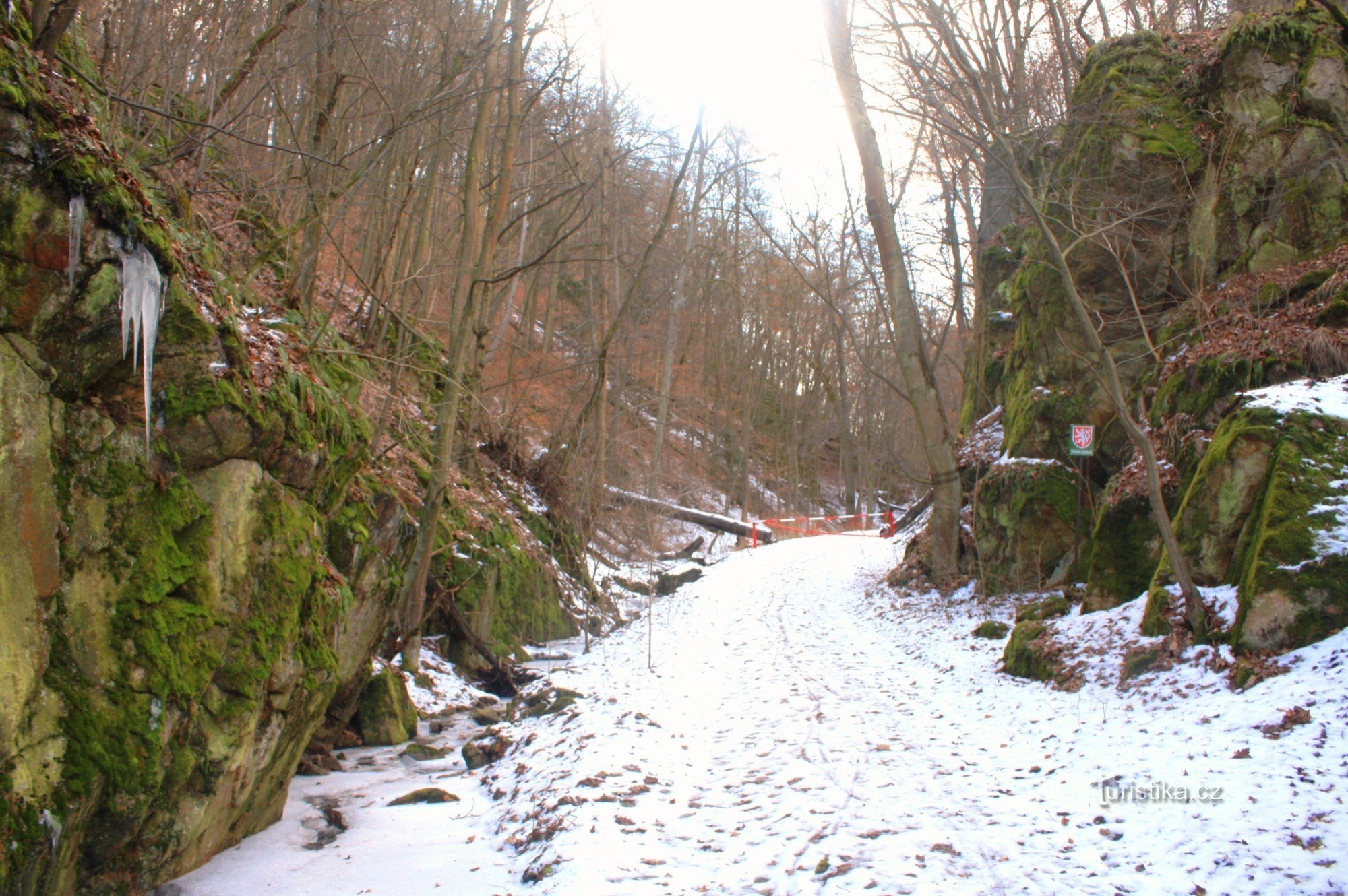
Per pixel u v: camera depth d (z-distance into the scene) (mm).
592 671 12648
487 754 8930
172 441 5418
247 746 5770
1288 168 11164
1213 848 4504
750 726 8523
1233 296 10859
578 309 35031
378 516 9578
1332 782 4895
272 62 9531
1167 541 7859
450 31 11203
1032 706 8141
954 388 37938
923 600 14898
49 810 4215
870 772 6660
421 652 12375
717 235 40094
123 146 6492
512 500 18531
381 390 12562
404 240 15383
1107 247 10758
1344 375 8523
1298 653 6703
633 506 23219
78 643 4574
